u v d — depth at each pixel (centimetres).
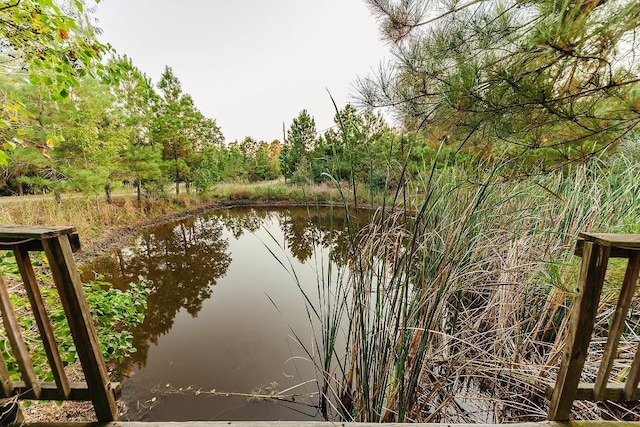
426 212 169
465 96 140
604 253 91
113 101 670
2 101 269
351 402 183
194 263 537
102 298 200
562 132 140
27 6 186
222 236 757
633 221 169
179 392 215
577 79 115
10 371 133
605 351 102
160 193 983
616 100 116
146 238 711
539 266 174
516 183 229
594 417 150
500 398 179
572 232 190
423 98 179
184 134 1031
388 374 154
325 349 184
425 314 150
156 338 291
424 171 218
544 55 111
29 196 670
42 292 177
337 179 168
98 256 545
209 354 263
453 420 170
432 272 163
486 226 204
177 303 374
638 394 102
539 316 200
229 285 434
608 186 218
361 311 158
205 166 1188
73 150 587
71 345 165
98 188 639
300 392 215
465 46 150
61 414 181
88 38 239
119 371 239
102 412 110
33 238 88
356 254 170
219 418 191
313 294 391
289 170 1516
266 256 580
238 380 228
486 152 203
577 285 100
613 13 90
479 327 221
